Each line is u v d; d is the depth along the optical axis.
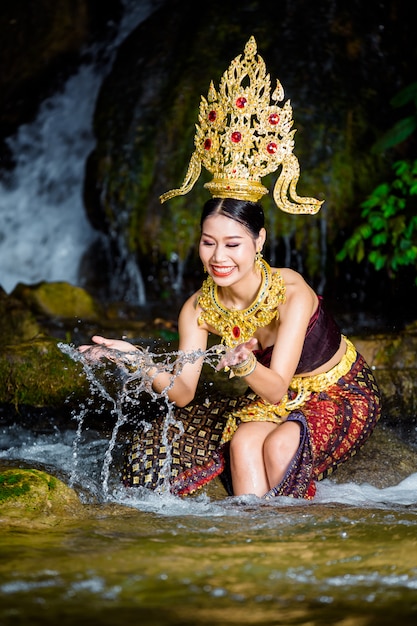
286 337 4.57
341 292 9.34
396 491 4.91
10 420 6.12
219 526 3.92
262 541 3.65
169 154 9.89
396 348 6.48
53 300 8.55
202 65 10.37
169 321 8.51
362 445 4.99
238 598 2.97
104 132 10.33
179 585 3.08
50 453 5.55
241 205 4.46
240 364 4.30
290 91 9.89
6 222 11.01
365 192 9.36
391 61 10.26
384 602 2.94
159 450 4.82
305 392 4.87
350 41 10.29
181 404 4.85
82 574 3.18
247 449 4.64
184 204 9.63
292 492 4.52
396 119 9.84
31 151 11.30
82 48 11.68
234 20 10.67
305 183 9.34
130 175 9.91
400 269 8.67
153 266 9.81
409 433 6.08
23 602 2.91
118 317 8.77
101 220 10.21
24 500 4.11
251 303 4.67
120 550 3.50
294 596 2.99
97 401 5.98
